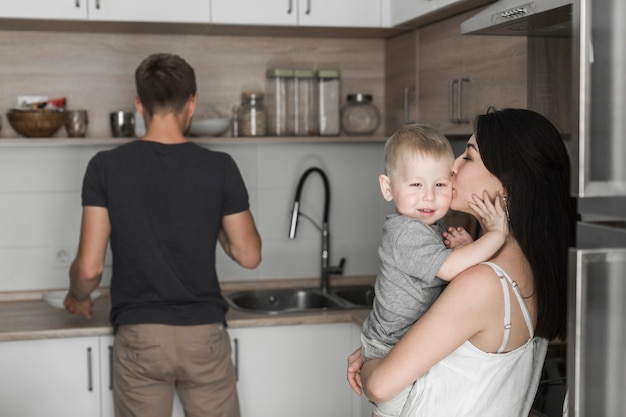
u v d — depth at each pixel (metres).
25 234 3.17
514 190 1.48
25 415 2.65
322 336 2.84
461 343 1.41
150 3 2.85
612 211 1.12
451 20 2.67
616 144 1.11
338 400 2.87
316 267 3.44
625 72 1.09
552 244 1.48
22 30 3.07
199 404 2.49
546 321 1.48
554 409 1.78
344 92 3.40
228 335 2.60
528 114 1.53
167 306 2.41
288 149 3.38
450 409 1.46
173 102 2.39
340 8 2.99
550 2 1.75
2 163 3.13
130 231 2.36
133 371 2.43
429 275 1.48
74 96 3.16
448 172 1.58
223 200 2.46
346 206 3.45
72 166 3.19
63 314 2.87
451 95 2.63
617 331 1.12
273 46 3.32
